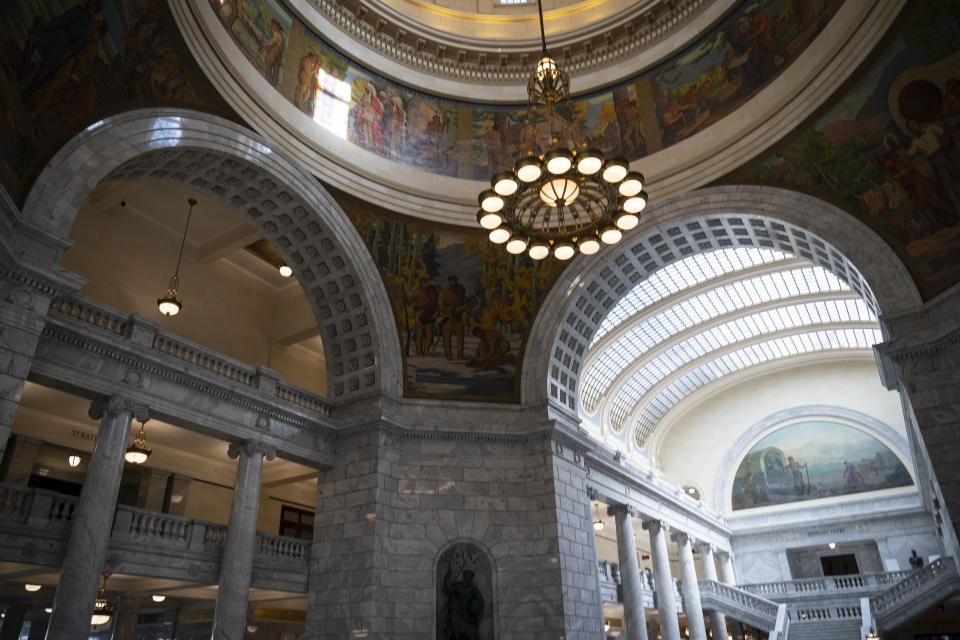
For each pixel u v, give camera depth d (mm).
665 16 17328
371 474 14367
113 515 10734
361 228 15867
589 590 14938
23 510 9945
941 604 22500
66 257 14922
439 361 16219
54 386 10539
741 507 31562
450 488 14953
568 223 16031
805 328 28281
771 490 31172
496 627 13766
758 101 15094
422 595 13781
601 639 14680
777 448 31656
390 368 15688
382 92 17359
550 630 13727
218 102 12930
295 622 17547
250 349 18953
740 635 30609
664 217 15867
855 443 30172
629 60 17750
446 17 19047
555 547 14461
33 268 9031
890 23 12055
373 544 13680
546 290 16891
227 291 18688
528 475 15367
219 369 13203
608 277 17203
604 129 17531
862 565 29406
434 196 17016
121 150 10844
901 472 28891
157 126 11578
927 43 11617
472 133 18125
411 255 16562
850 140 13195
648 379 29734
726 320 26609
